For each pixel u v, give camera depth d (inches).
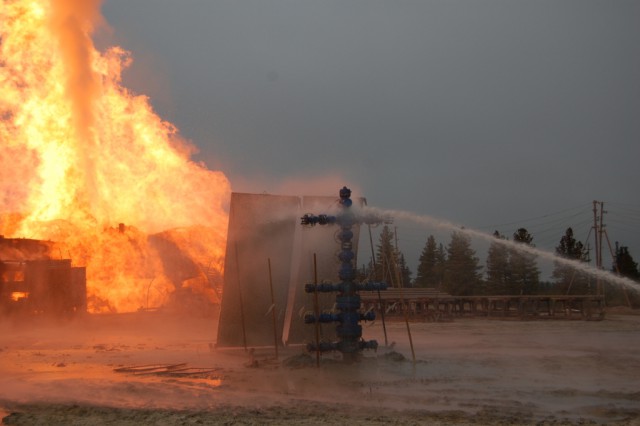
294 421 409.4
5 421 409.4
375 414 437.4
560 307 2140.7
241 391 525.7
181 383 561.0
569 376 615.2
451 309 1857.8
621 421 422.3
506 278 2807.6
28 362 708.7
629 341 997.2
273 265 806.5
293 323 825.5
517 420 420.8
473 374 622.5
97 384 542.9
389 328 1331.2
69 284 1413.6
